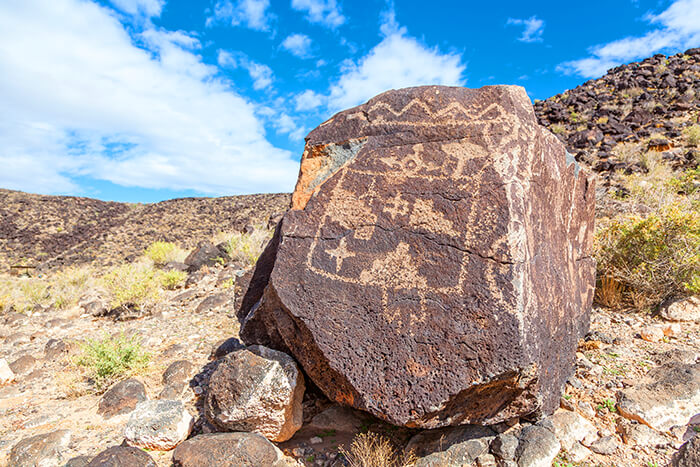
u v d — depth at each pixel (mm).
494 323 1978
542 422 2285
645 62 25906
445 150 2438
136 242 27047
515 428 2293
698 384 2432
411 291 2172
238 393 2385
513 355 1924
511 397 2115
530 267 2158
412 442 2281
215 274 8094
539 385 2074
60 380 3809
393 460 2236
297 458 2365
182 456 2207
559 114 20297
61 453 2549
